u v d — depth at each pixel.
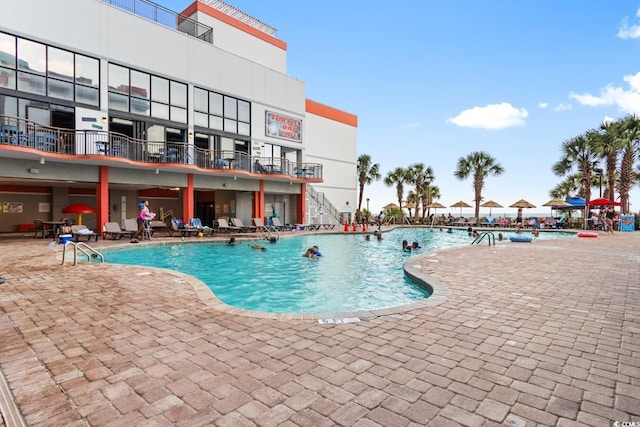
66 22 13.80
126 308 4.67
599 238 17.70
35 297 5.26
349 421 2.09
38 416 2.15
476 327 3.89
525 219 30.77
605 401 2.34
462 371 2.79
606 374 2.75
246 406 2.26
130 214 23.02
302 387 2.52
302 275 9.46
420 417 2.14
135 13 16.83
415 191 38.69
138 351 3.21
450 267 8.21
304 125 25.41
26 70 12.85
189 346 3.33
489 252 11.28
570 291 5.71
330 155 30.23
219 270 10.12
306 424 2.06
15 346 3.33
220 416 2.15
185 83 17.95
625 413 2.20
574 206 27.55
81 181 14.87
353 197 32.69
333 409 2.23
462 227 29.27
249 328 3.86
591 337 3.59
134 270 7.56
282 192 23.80
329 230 22.34
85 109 14.31
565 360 3.02
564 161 28.23
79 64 14.20
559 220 29.70
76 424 2.07
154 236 16.64
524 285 6.18
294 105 24.58
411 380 2.63
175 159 16.53
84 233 13.27
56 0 13.55
